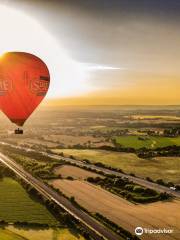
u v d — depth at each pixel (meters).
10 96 60.38
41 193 95.81
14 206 87.00
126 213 81.81
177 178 123.75
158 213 81.75
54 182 109.50
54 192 98.00
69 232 72.69
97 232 70.88
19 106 61.31
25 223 77.56
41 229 74.88
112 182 108.50
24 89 60.47
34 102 61.91
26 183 104.44
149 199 93.00
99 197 94.19
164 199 93.94
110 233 70.69
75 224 75.06
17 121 62.62
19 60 59.88
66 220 77.12
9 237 71.62
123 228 72.50
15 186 103.44
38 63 60.81
